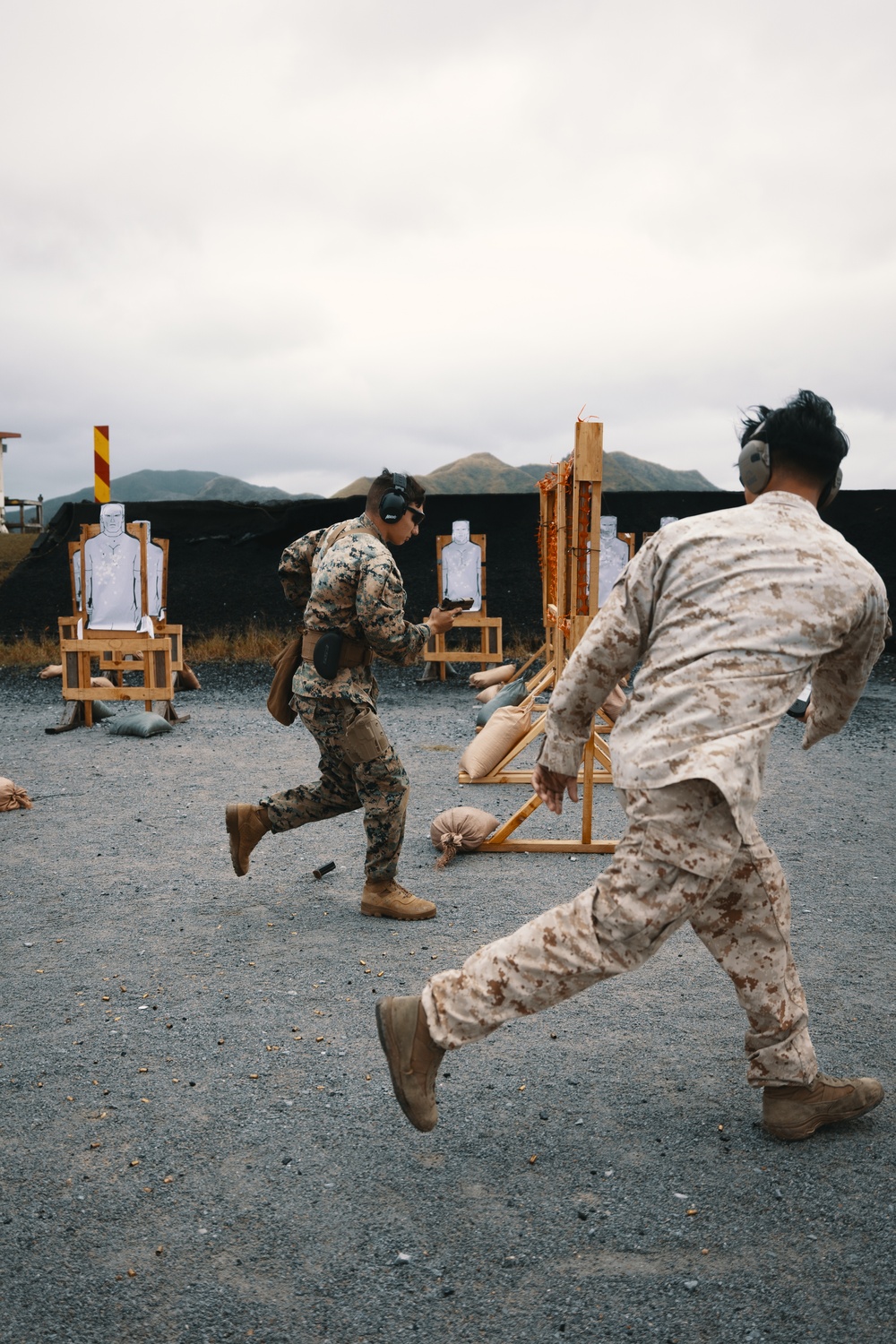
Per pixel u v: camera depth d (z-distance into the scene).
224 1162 2.35
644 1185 2.26
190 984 3.41
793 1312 1.85
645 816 2.03
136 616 8.60
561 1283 1.94
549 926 2.10
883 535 15.98
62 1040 2.99
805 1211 2.15
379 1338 1.80
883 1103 2.63
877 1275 1.95
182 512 18.17
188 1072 2.79
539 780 2.35
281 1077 2.76
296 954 3.67
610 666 2.20
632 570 2.19
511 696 8.42
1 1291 1.92
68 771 6.89
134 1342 1.79
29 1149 2.41
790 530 2.12
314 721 3.91
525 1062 2.85
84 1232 2.09
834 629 2.07
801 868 4.77
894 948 3.76
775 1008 2.35
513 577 16.73
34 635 15.12
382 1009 2.18
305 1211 2.16
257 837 4.16
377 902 4.06
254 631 14.84
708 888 2.05
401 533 4.00
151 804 5.99
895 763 7.21
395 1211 2.16
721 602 2.06
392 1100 2.63
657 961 3.63
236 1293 1.91
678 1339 1.79
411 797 6.21
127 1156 2.38
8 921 4.04
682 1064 2.84
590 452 4.58
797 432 2.19
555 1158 2.37
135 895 4.36
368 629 3.74
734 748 1.98
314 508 17.80
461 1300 1.89
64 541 18.19
